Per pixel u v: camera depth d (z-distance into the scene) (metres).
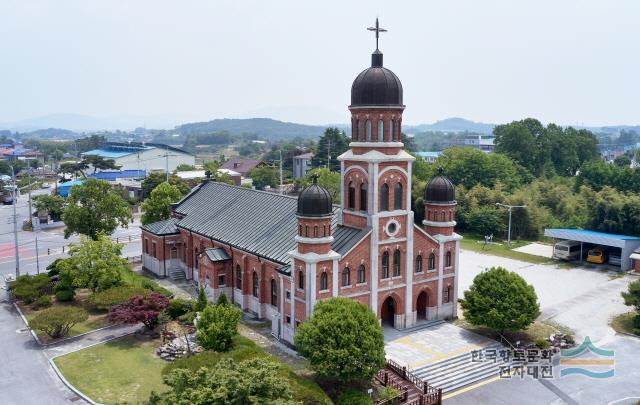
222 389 29.19
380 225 53.34
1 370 48.28
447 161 137.12
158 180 143.25
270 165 196.88
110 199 84.06
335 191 126.06
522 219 112.06
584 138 170.00
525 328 54.16
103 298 57.41
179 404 28.95
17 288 66.00
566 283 77.69
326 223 50.06
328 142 168.00
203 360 40.78
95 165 184.12
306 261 49.22
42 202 119.81
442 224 58.94
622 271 84.25
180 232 77.12
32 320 53.84
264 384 30.38
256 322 59.38
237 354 42.03
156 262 78.12
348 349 41.44
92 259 64.06
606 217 97.06
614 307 67.06
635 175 121.94
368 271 53.38
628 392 45.56
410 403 42.25
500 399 44.28
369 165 52.41
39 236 108.00
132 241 102.19
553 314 64.44
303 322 47.28
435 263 58.81
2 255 92.38
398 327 56.53
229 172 169.00
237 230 66.06
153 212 90.00
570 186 131.88
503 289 53.47
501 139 158.88
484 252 98.19
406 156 54.16
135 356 50.78
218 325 47.66
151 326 56.12
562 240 95.69
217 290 64.69
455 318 60.53
